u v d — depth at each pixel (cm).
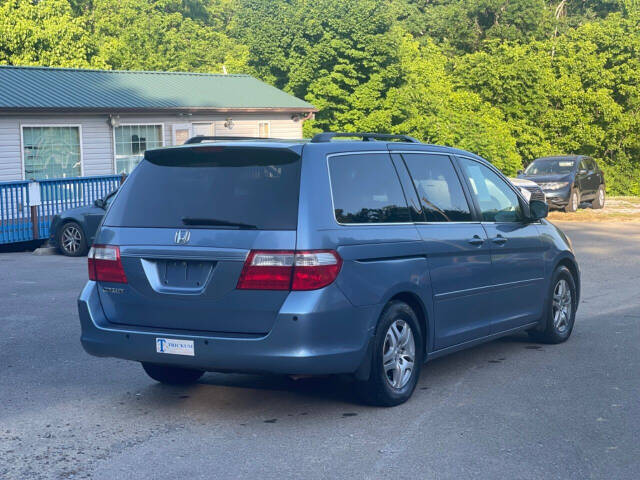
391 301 599
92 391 651
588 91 4891
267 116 2886
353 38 3794
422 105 4006
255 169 564
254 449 508
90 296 596
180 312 560
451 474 461
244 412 591
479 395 632
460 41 5966
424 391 646
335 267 542
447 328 658
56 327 909
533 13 5912
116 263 582
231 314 545
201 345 545
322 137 588
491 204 738
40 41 3916
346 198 572
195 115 2612
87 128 2275
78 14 5453
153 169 597
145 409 600
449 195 683
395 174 628
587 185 2869
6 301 1081
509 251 736
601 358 759
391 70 3828
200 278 555
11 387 662
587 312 1005
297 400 623
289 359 530
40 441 526
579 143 4912
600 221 2452
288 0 4819
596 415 576
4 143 2061
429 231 638
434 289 635
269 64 4069
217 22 7144
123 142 2384
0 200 1759
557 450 502
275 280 532
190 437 534
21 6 3988
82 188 1945
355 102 3747
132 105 2356
